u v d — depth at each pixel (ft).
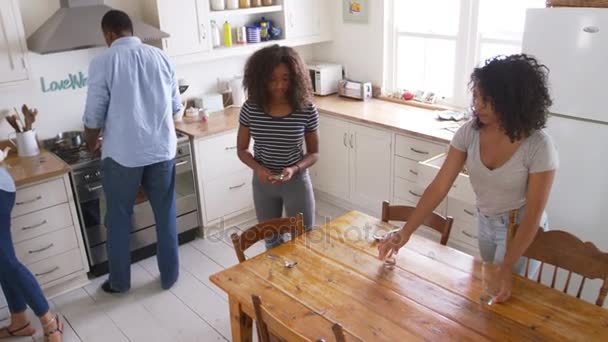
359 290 6.11
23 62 9.99
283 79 7.88
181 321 9.55
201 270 11.25
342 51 15.02
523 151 6.01
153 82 9.45
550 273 9.29
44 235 9.95
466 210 10.96
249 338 6.70
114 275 10.25
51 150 10.97
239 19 13.76
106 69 8.96
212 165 12.16
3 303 9.75
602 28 7.73
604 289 6.03
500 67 5.58
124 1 11.67
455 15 12.43
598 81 7.98
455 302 5.79
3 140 10.89
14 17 9.70
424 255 6.83
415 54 13.57
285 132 8.22
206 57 12.44
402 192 12.27
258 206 9.02
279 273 6.55
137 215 11.25
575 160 8.62
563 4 8.34
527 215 5.98
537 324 5.34
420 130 11.34
